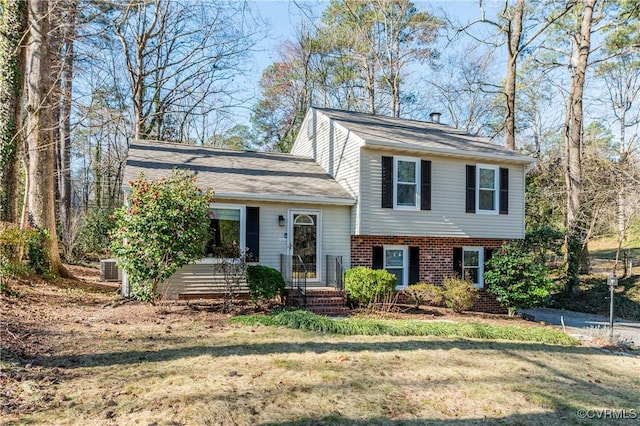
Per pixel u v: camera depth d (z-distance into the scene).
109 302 10.49
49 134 13.08
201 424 4.27
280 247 12.85
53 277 12.66
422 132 16.22
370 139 13.14
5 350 6.01
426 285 12.80
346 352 7.20
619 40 20.44
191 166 13.71
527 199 24.50
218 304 10.99
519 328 9.81
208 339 7.54
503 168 15.25
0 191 11.84
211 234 10.93
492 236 14.97
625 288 17.48
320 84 32.94
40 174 12.91
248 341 7.54
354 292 11.88
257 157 16.28
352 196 13.55
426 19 27.94
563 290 18.36
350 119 16.09
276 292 10.93
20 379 5.07
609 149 27.75
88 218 23.33
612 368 7.43
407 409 5.01
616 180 19.73
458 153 14.17
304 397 5.13
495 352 7.85
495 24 19.88
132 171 12.29
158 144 15.75
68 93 17.30
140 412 4.44
